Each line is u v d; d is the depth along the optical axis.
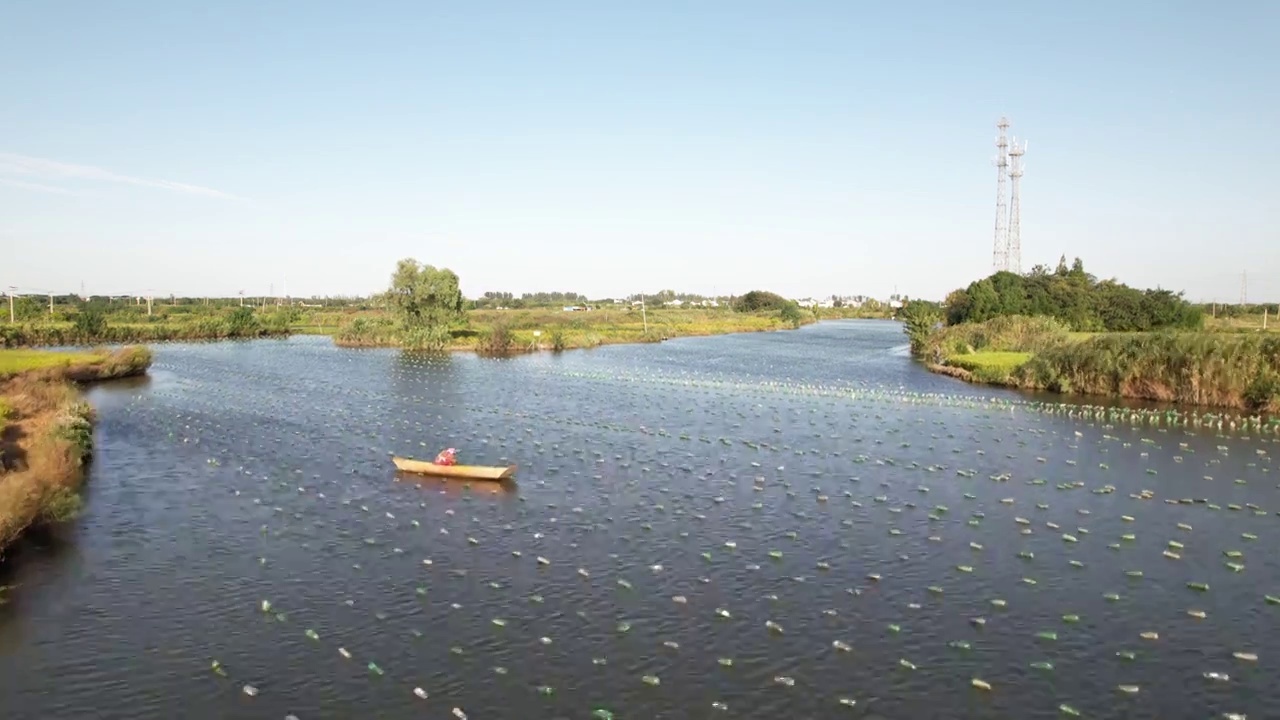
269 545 34.09
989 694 22.56
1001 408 69.25
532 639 25.69
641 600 28.56
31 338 126.56
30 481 35.22
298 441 54.81
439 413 67.00
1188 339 73.06
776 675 23.53
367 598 28.77
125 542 34.28
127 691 22.80
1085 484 43.84
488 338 130.62
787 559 32.47
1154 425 61.06
